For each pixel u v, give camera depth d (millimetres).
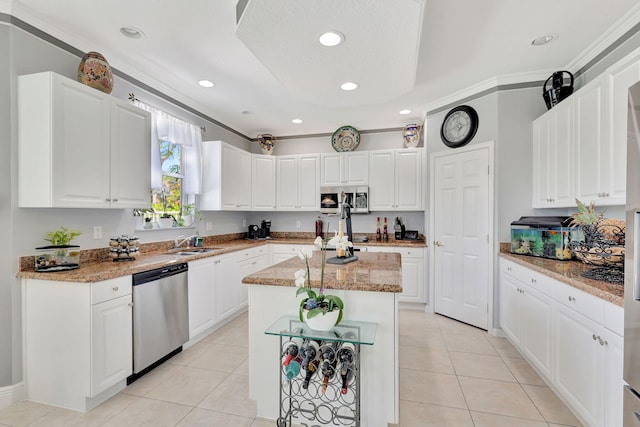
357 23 1791
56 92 1977
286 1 1606
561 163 2535
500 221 3100
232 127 4734
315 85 2646
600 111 2068
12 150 1996
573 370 1823
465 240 3461
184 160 3641
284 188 4910
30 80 1992
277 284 1790
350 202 4535
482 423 1845
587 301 1684
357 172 4566
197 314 2959
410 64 2273
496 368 2490
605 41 2357
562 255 2500
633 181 1230
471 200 3381
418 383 2275
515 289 2688
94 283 1952
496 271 3125
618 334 1451
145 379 2326
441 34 2318
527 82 3006
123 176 2451
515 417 1896
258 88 3342
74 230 2367
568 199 2447
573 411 1914
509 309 2836
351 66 2307
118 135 2412
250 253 4055
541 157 2842
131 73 2842
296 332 1590
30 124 1989
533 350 2357
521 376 2367
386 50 2082
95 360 1956
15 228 2016
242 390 2184
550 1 1968
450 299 3652
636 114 1211
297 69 2355
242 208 4328
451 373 2416
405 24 1797
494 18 2131
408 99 3678
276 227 5285
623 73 1871
